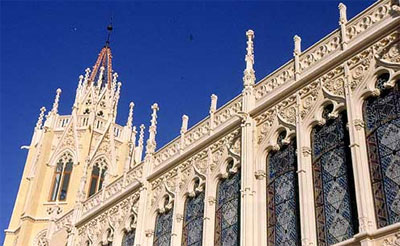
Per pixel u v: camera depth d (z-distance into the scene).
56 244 34.19
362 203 15.91
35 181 42.44
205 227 22.02
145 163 28.27
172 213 24.91
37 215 41.12
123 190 29.50
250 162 21.08
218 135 23.95
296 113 20.14
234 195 21.77
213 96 25.78
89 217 31.36
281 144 20.56
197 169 24.45
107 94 48.78
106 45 56.72
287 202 19.17
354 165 16.81
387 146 16.55
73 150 44.19
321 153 18.75
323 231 17.16
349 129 17.62
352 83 18.53
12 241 41.94
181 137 26.62
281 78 21.98
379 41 18.28
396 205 15.35
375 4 19.08
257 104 22.45
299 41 21.88
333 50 20.02
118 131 47.28
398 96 17.03
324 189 17.92
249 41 24.81
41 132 47.81
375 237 15.05
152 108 30.48
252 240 19.27
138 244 25.44
